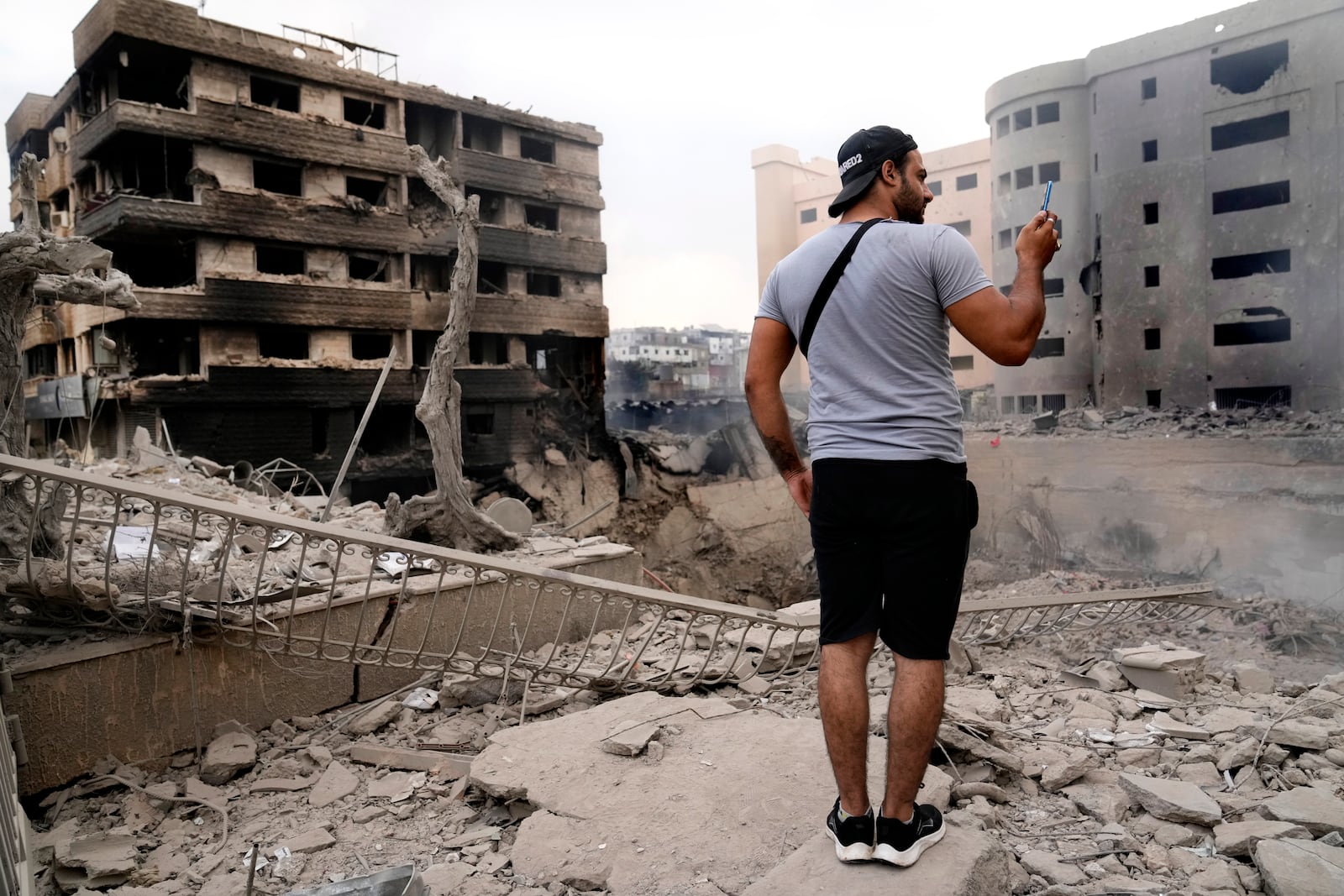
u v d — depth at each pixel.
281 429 28.61
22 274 4.32
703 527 35.28
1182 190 33.97
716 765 3.17
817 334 2.13
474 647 5.64
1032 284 2.04
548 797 3.01
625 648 5.82
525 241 35.12
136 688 4.05
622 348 115.75
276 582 5.03
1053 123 38.47
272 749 4.18
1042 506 28.39
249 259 28.03
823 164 67.06
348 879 2.46
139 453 10.55
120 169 28.22
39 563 4.26
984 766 3.27
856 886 2.07
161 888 2.85
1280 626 6.42
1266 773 3.19
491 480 34.22
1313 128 31.00
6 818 2.29
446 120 34.47
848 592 2.11
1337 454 23.44
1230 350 33.09
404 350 31.44
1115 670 4.64
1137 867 2.60
